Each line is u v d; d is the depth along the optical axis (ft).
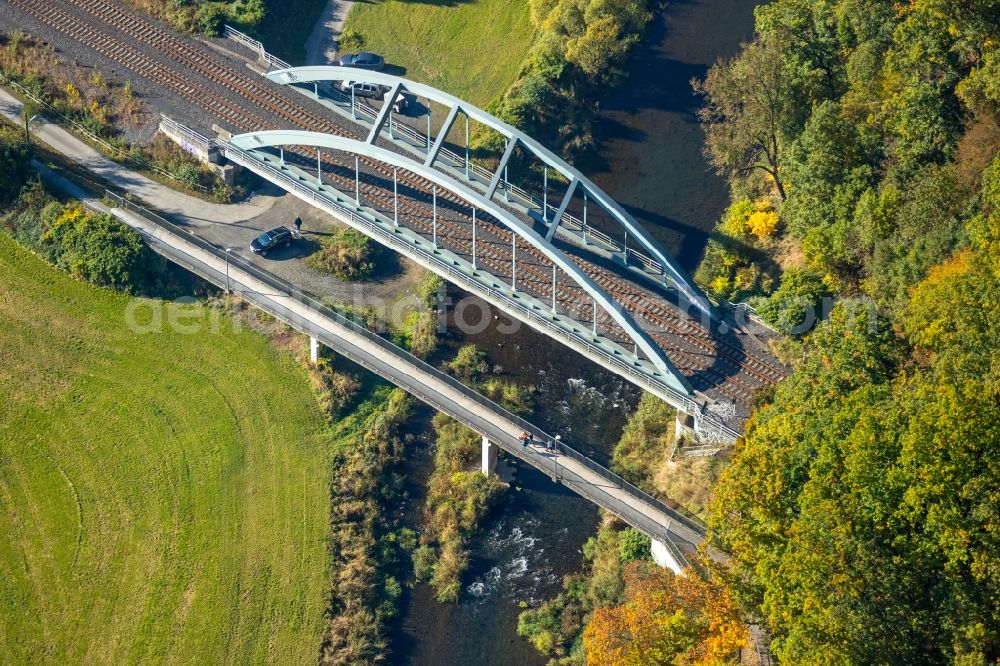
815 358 410.72
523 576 438.40
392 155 463.42
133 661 410.52
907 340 387.14
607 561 433.48
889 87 455.63
